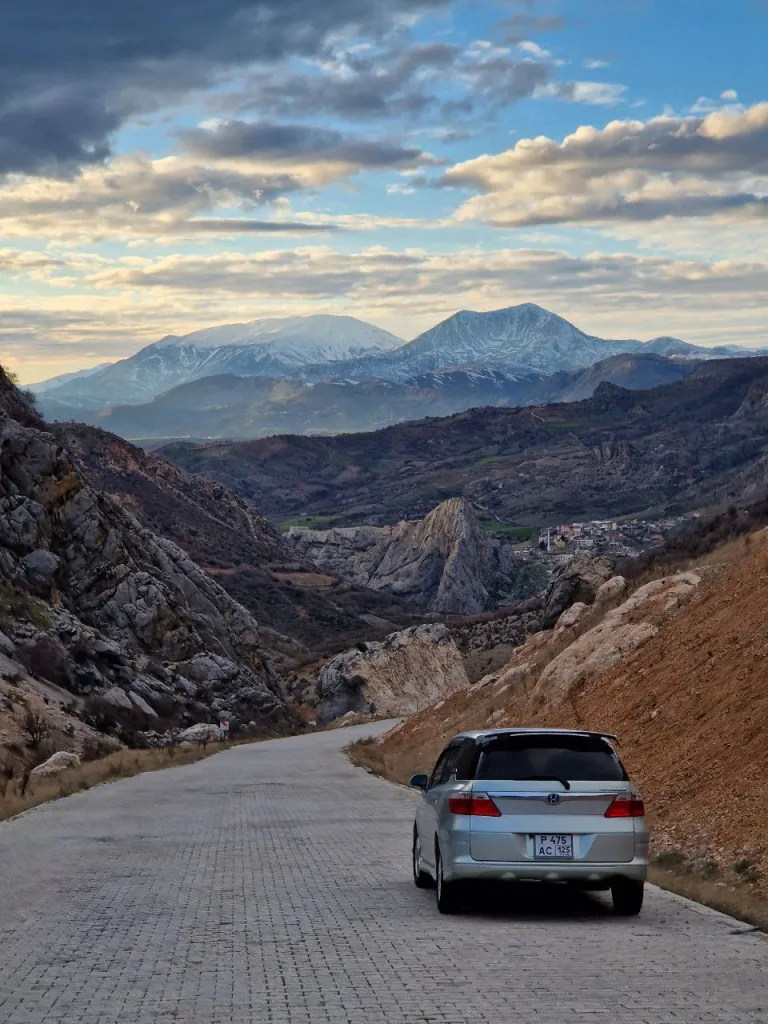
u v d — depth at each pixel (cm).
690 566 3225
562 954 895
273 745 5800
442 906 1084
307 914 1084
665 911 1100
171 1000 750
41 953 905
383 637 12900
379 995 761
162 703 6469
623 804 1059
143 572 7556
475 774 1074
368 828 1886
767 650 1753
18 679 5072
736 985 787
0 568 6128
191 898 1180
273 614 16025
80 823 1998
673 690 2014
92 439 18425
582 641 2867
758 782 1406
